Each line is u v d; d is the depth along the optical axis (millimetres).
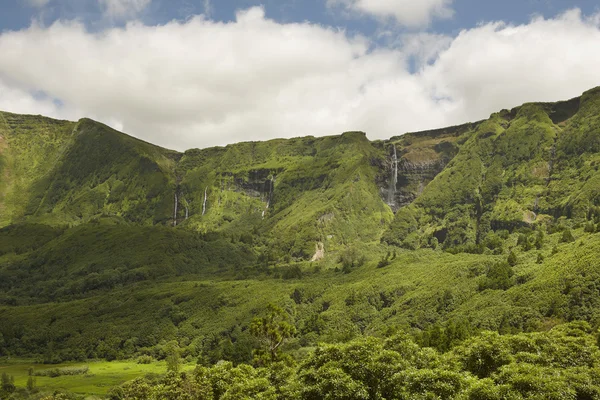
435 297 193250
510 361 79375
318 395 70875
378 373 71938
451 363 81500
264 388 83562
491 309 162000
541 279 165000
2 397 171000
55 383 191250
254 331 113375
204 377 91000
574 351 87812
